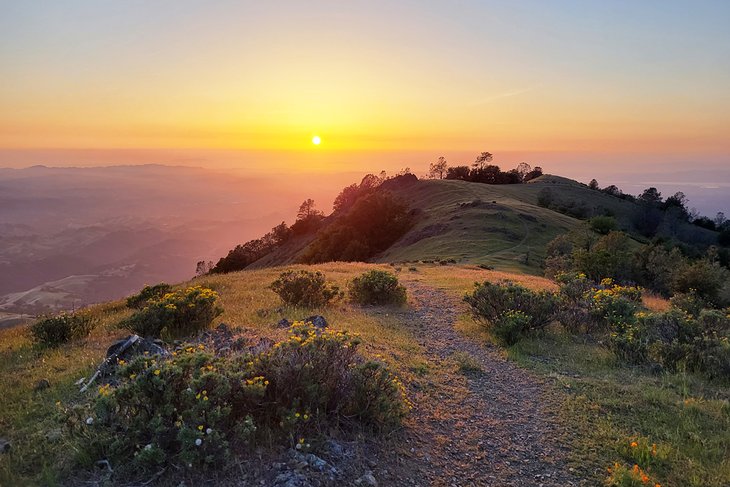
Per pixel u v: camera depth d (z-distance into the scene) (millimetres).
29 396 6340
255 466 4453
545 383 8078
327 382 5672
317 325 10469
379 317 13055
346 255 75875
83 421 4746
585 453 5711
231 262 113500
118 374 5211
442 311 14633
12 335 12914
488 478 5129
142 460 4152
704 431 6238
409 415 6348
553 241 43656
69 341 10250
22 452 4688
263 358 5680
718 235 104875
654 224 108750
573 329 11703
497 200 86625
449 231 63719
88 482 4160
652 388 7754
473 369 8719
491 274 26359
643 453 5551
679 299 17500
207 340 8695
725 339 9000
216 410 4469
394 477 4855
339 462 4812
